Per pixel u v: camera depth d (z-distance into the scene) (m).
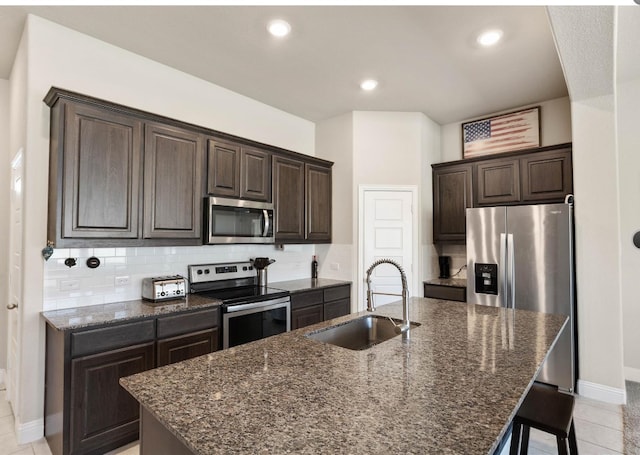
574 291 3.04
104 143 2.43
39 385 2.40
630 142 3.33
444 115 4.32
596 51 2.26
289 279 4.22
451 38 2.67
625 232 3.35
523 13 2.37
